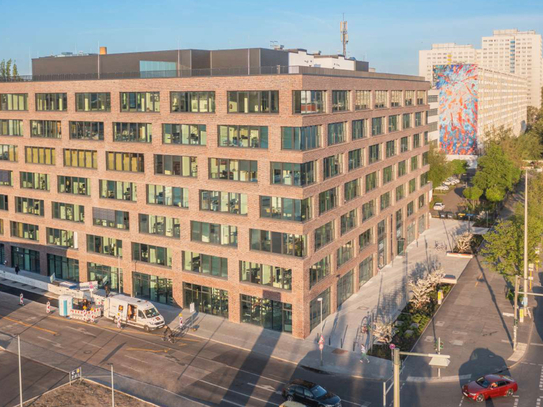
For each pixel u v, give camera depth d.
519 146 169.88
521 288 75.62
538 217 83.75
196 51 72.19
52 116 76.88
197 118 64.12
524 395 48.12
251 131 61.06
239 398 47.69
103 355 56.38
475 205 130.25
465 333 61.91
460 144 180.50
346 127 70.12
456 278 80.69
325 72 66.00
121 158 71.50
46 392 48.41
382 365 54.16
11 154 83.06
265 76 59.12
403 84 90.44
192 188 65.75
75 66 79.94
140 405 46.12
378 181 81.94
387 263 87.19
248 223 62.34
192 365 54.12
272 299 61.78
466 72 176.62
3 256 86.69
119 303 64.19
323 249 64.31
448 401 47.19
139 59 75.31
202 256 66.62
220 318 65.88
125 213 72.25
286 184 59.78
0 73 121.94
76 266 78.50
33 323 65.12
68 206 78.06
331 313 67.44
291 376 51.97
